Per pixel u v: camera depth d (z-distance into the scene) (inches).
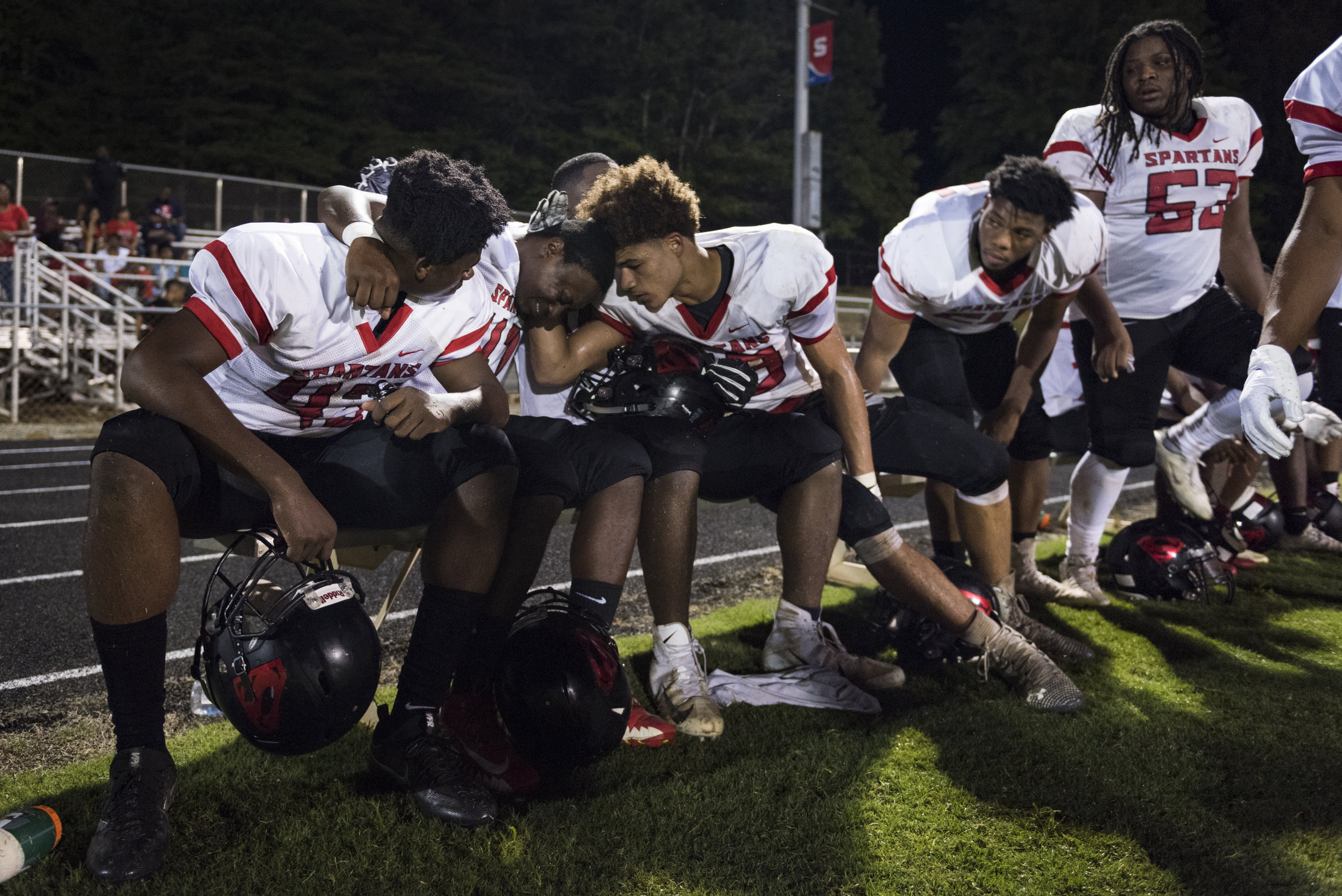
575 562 85.4
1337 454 165.8
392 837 69.2
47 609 136.3
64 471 270.5
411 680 75.3
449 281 71.8
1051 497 235.0
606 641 77.4
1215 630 121.2
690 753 84.3
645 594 144.9
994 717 92.0
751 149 1288.1
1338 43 75.2
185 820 70.4
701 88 1300.4
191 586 151.6
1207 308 128.3
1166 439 125.6
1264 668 107.1
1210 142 125.5
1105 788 77.8
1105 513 133.2
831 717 92.8
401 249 68.5
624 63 1264.8
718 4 1387.8
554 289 85.3
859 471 99.7
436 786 71.6
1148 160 124.7
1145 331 129.1
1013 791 77.2
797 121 551.8
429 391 84.5
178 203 512.4
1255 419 72.4
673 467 89.4
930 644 102.7
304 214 553.0
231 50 1023.6
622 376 93.4
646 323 93.8
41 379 393.7
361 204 73.9
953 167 1309.1
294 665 64.9
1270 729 89.4
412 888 63.0
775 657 102.6
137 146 971.9
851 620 125.6
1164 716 92.5
